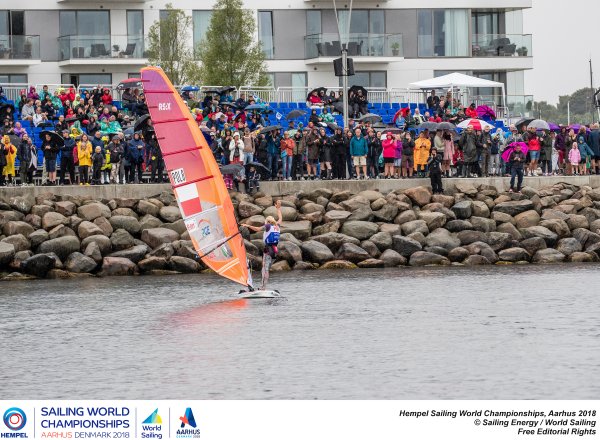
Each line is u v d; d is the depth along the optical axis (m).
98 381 54.94
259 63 164.38
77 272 97.88
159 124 79.62
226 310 75.69
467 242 108.44
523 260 106.69
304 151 116.19
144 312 75.31
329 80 180.75
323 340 63.81
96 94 130.25
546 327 67.12
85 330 68.69
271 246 82.50
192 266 99.31
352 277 94.31
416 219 110.12
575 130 128.62
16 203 103.75
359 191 114.50
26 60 168.75
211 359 59.22
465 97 160.25
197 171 80.12
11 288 89.38
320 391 51.97
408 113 135.62
